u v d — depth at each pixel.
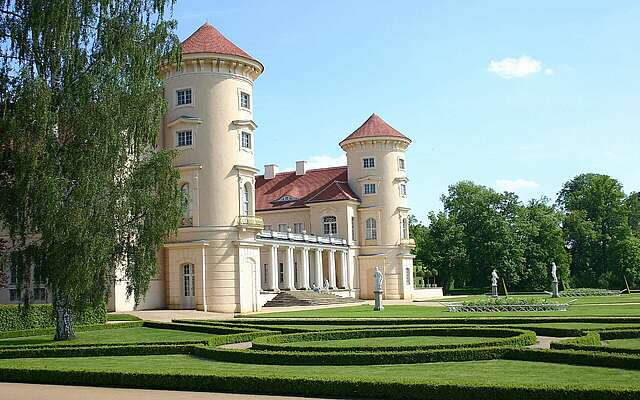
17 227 25.89
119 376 15.64
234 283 48.09
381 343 24.05
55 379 16.31
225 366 17.56
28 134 25.02
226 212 48.50
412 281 75.19
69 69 26.31
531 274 88.81
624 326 25.56
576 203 101.50
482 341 20.02
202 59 48.91
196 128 48.84
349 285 71.50
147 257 27.33
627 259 93.19
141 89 27.44
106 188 26.22
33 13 25.95
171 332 31.62
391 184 74.31
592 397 12.05
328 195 73.06
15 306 32.78
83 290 25.14
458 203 92.00
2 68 26.17
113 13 27.84
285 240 60.88
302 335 25.45
